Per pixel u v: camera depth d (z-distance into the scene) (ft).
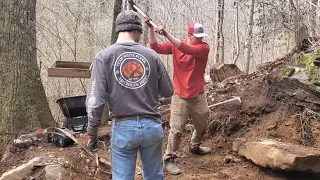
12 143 18.45
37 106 20.94
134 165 11.37
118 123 10.98
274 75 21.42
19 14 20.63
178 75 16.79
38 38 44.68
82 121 20.44
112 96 10.88
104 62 10.80
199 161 18.53
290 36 33.01
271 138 18.33
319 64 19.10
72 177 15.83
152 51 11.44
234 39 59.00
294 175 16.19
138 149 11.46
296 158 14.76
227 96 22.85
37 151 17.39
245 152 17.81
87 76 20.04
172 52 16.85
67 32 44.68
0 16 20.45
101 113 10.66
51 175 15.62
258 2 35.76
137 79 10.95
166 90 11.66
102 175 16.37
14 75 20.40
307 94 19.02
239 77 25.70
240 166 17.76
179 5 58.90
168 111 23.22
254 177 16.48
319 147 17.33
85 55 44.32
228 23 65.16
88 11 44.86
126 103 10.85
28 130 20.17
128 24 11.25
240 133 20.07
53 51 42.88
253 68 55.11
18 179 15.81
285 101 19.81
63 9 44.39
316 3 29.14
